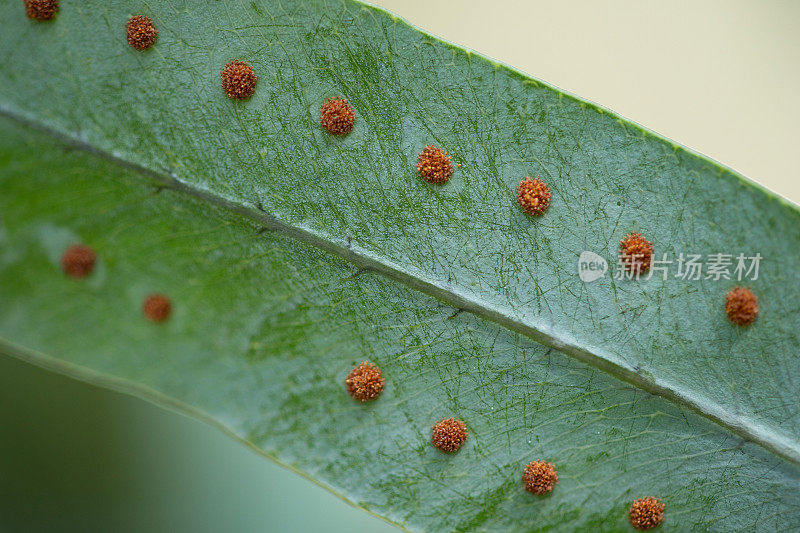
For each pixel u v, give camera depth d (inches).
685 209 6.4
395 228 6.4
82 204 6.4
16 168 6.3
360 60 6.4
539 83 6.4
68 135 6.4
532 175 6.4
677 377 6.4
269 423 6.4
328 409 6.4
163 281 6.4
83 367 6.3
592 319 6.4
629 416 6.4
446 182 6.4
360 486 6.4
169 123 6.4
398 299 6.4
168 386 6.4
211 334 6.4
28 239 6.3
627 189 6.4
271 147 6.4
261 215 6.4
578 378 6.4
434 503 6.4
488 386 6.4
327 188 6.4
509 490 6.4
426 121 6.4
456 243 6.4
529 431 6.4
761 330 6.4
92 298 6.4
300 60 6.4
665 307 6.4
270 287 6.4
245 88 6.4
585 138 6.4
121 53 6.4
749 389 6.4
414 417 6.4
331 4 6.3
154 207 6.4
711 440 6.4
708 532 6.4
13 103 6.3
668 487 6.4
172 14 6.4
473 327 6.4
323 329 6.4
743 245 6.4
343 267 6.4
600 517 6.4
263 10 6.4
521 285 6.4
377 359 6.4
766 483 6.4
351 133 6.4
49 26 6.3
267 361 6.4
